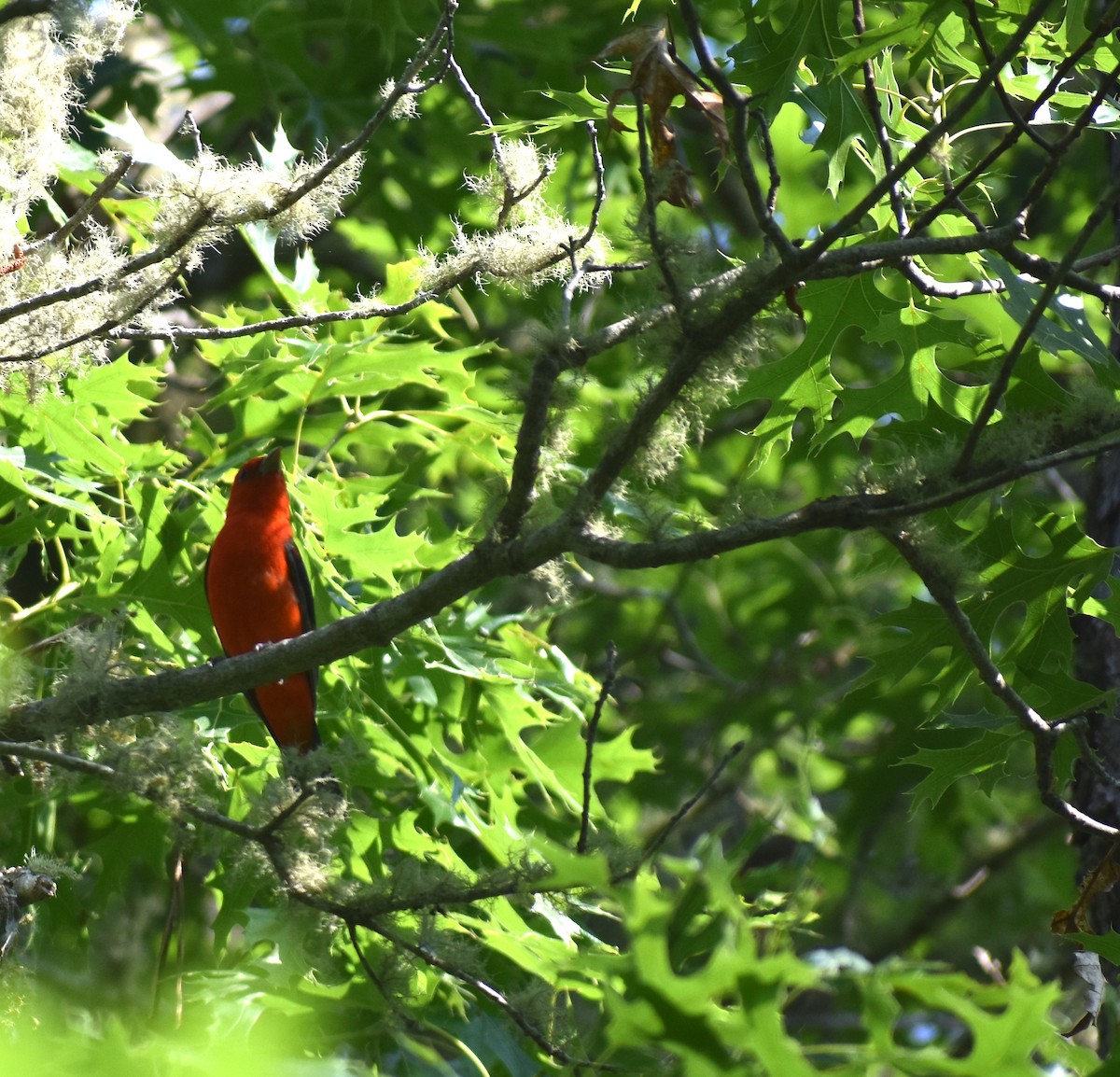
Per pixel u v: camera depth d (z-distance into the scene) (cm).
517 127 804
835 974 438
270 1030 454
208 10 1374
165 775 656
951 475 605
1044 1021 406
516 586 1630
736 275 600
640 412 615
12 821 963
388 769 943
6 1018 638
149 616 902
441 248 1479
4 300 661
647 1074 602
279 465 955
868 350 1761
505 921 841
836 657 1927
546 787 1049
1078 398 624
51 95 677
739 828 1934
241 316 1048
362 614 689
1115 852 808
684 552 604
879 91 823
